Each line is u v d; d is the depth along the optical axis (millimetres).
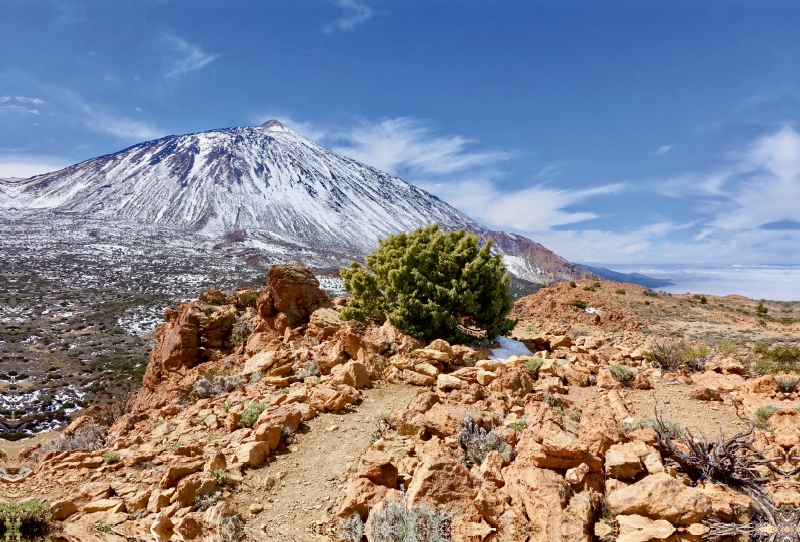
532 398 9305
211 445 7664
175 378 16016
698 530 4898
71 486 6828
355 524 5430
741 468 6105
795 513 5113
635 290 45844
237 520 5617
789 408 8625
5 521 5570
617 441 6699
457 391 9398
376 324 15906
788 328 34094
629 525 5066
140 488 6543
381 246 17531
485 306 14766
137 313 91125
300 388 10203
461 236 16203
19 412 39875
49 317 84500
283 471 6867
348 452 7426
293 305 17406
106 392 46562
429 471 5609
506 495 5621
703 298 46906
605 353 14023
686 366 12562
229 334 17656
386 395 10062
